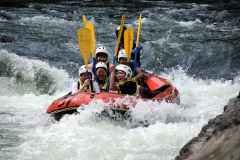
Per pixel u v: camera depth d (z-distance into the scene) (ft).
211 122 36.11
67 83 101.30
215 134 33.63
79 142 59.82
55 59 120.37
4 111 79.10
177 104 76.54
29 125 70.28
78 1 193.98
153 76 84.12
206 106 80.89
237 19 168.45
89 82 77.25
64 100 71.82
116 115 68.80
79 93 72.69
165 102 73.31
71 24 157.07
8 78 100.42
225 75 113.09
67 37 141.90
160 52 129.39
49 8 179.01
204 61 123.44
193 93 92.53
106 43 134.62
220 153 30.17
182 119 71.41
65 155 55.83
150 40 139.44
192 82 105.29
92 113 68.23
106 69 78.23
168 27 155.12
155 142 58.44
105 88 78.02
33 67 102.27
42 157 55.57
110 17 166.71
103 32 146.61
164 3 193.36
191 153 34.19
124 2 193.36
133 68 85.20
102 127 66.18
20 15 165.78
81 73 78.64
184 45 135.95
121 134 62.64
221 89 96.63
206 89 96.63
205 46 135.33
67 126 66.54
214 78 110.42
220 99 87.35
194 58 125.49
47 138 62.59
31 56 121.49
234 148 29.32
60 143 60.08
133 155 54.44
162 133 61.46
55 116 71.67
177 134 60.90
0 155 56.29
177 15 171.73
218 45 136.67
